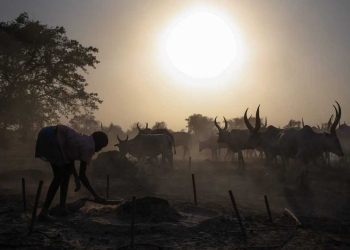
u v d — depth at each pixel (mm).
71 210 7551
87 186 7641
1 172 15969
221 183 13438
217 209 8484
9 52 25594
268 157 15742
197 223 6602
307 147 11633
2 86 26047
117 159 16328
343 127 19984
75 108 28594
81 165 7477
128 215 6852
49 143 6660
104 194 10656
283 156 13438
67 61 27266
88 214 7102
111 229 6152
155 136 17062
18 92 26281
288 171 15664
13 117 26547
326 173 15680
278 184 12859
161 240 5797
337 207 9000
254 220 7320
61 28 27422
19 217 7223
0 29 26172
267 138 15336
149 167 18688
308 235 6188
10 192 10734
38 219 6836
